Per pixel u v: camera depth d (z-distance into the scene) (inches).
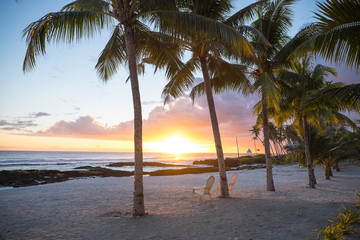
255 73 410.9
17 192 464.8
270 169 414.6
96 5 228.8
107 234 182.2
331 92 214.5
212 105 346.6
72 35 218.1
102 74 334.3
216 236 171.6
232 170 1199.6
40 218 242.5
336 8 157.6
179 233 180.1
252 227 190.9
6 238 179.3
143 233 182.1
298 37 342.6
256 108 500.7
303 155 555.2
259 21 400.5
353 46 161.6
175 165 1877.5
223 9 345.1
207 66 388.5
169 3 260.7
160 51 311.3
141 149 247.0
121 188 522.0
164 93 411.2
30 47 212.5
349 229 170.1
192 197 339.3
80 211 274.7
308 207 261.4
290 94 429.4
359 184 478.9
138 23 285.3
